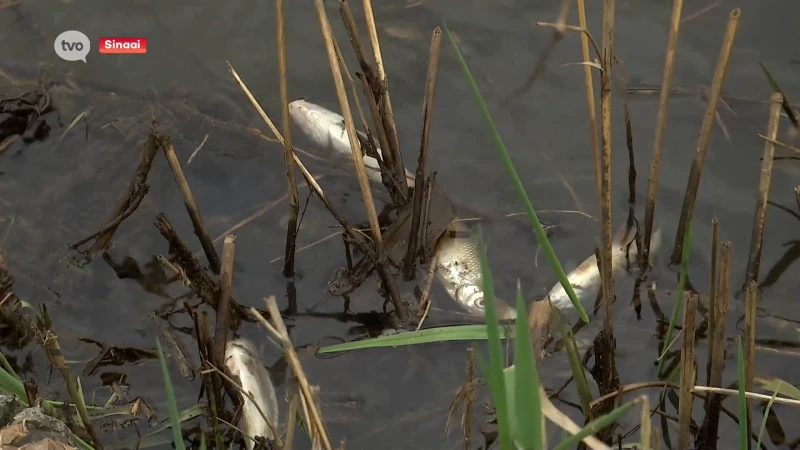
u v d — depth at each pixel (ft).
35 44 21.30
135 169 19.16
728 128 19.34
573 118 19.76
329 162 19.60
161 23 21.93
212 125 19.89
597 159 14.14
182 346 15.78
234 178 19.15
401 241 17.37
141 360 15.52
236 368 14.76
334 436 14.40
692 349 12.36
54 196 18.47
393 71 20.75
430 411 14.83
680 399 12.93
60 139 19.63
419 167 16.16
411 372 15.56
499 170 18.99
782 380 14.44
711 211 18.07
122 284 16.89
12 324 15.43
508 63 20.80
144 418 14.35
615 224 17.98
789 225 17.81
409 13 21.99
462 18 21.86
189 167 19.29
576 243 17.76
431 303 16.89
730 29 14.44
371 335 16.16
